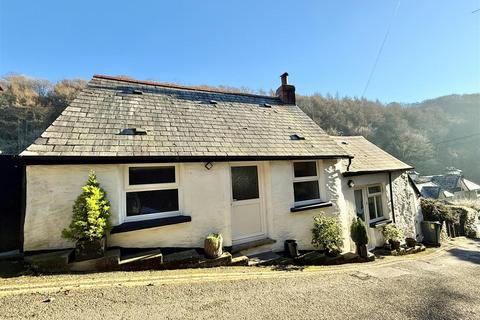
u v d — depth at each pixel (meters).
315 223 6.69
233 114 8.05
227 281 4.25
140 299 3.30
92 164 4.64
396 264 6.77
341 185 8.04
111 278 3.84
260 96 10.20
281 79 10.87
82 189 4.42
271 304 3.46
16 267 3.97
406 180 11.30
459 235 14.79
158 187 5.36
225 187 5.83
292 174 6.99
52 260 3.85
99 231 4.10
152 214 5.24
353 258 6.71
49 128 4.86
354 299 3.80
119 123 5.74
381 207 10.15
